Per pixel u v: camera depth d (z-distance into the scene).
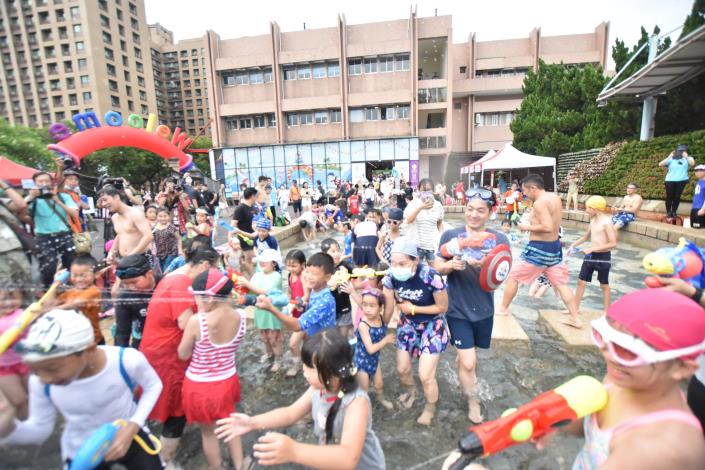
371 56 30.52
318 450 1.53
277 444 1.50
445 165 31.66
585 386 1.21
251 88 32.09
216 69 31.81
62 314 1.56
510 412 1.24
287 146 30.94
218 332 2.29
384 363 3.85
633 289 5.91
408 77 30.48
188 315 2.45
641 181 11.16
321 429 1.80
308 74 31.55
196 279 2.34
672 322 0.99
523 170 25.70
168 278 2.63
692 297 1.57
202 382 2.30
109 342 3.34
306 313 3.08
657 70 9.66
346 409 1.68
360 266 5.47
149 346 2.48
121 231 4.46
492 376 3.50
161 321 2.49
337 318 3.71
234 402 2.40
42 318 1.54
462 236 2.87
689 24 9.59
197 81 87.50
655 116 12.09
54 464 1.74
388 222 5.17
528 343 4.00
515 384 3.37
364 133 31.47
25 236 3.81
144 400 1.87
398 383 3.47
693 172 9.06
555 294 5.86
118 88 57.19
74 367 1.55
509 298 4.60
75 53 53.19
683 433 1.00
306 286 3.83
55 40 53.12
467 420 2.91
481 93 33.00
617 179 12.44
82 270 2.65
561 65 21.88
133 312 2.94
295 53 30.83
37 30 53.34
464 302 2.91
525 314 4.98
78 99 54.38
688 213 9.20
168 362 2.49
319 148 30.67
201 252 2.83
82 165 30.69
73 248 4.50
